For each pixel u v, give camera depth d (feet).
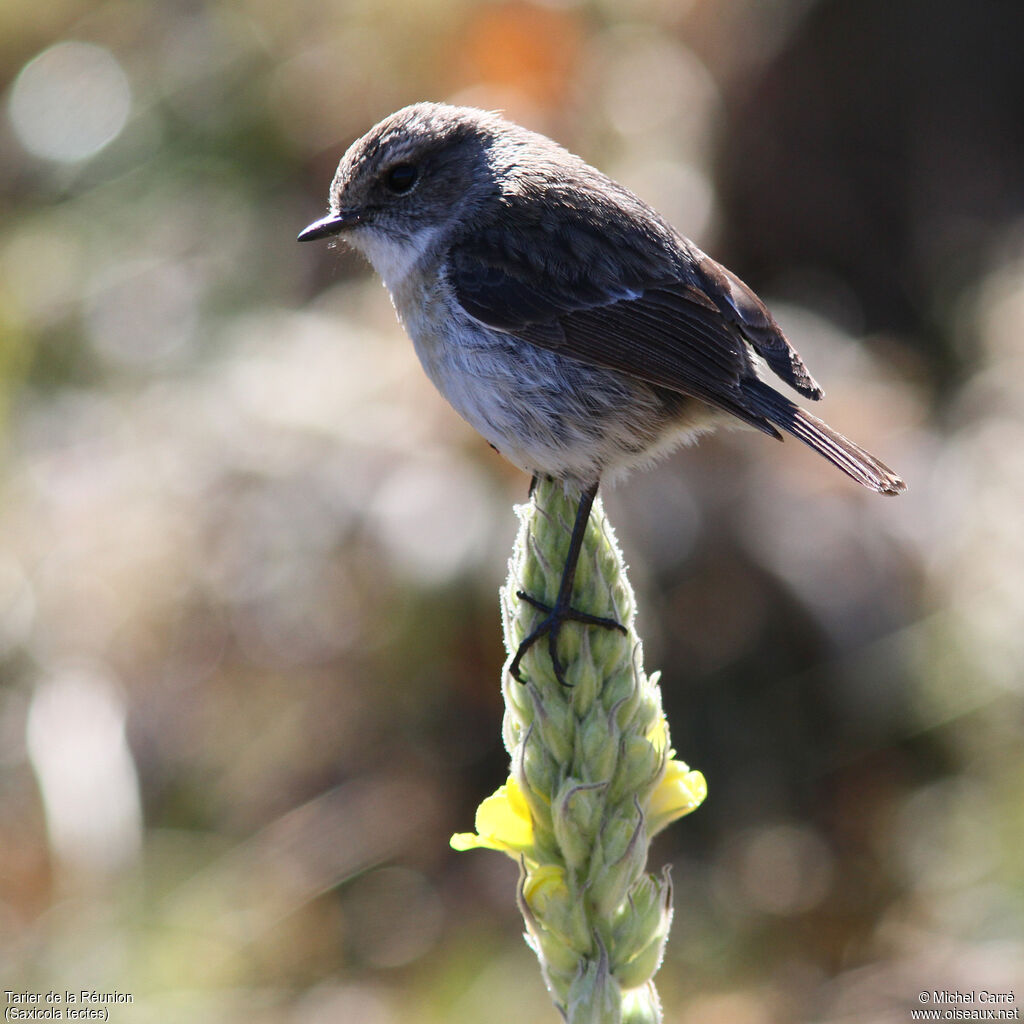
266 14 43.45
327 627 36.45
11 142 43.96
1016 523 38.65
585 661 13.74
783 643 37.63
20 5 44.50
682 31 45.14
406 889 34.12
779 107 47.06
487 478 36.14
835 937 34.17
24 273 41.57
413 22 41.47
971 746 36.40
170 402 39.68
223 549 37.27
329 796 35.47
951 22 49.39
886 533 38.52
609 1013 13.17
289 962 32.35
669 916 13.84
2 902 32.60
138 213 42.68
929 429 42.65
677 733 36.70
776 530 37.60
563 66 40.55
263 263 41.98
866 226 48.01
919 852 34.91
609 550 14.67
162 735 35.99
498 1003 31.50
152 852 34.01
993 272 46.57
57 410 40.32
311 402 38.11
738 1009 32.40
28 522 38.04
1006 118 51.52
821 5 47.14
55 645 36.68
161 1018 30.48
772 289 46.75
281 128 43.04
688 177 42.78
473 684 36.24
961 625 37.22
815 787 36.63
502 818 14.10
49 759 34.24
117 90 44.04
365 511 36.24
